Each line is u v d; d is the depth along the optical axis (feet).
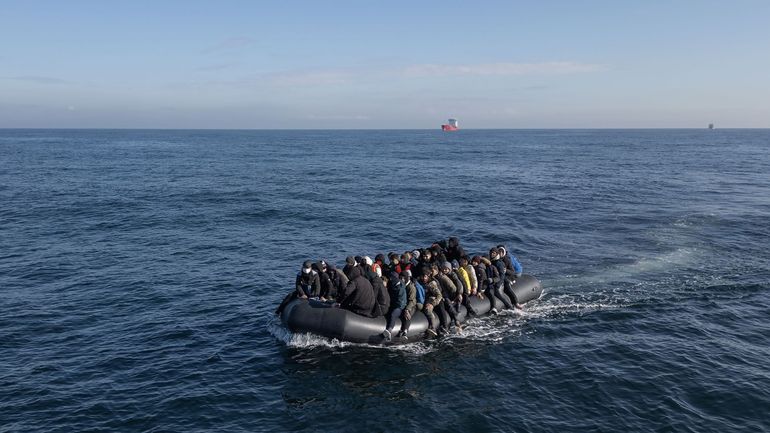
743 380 36.63
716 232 83.25
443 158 273.95
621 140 556.51
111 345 42.86
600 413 32.94
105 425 31.89
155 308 51.24
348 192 135.54
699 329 45.44
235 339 43.98
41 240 79.66
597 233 84.12
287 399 34.91
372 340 41.45
